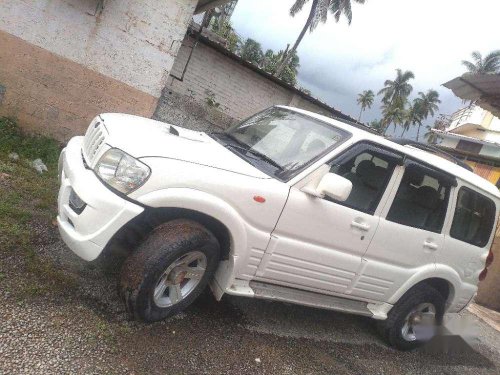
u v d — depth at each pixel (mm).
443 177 4398
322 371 3758
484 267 5078
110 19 6672
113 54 6840
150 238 3141
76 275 3520
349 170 3779
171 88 15016
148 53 7000
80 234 3027
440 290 4934
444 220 4504
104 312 3227
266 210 3369
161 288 3184
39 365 2531
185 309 3738
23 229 3924
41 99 6699
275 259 3559
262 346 3727
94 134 3553
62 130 6922
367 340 4793
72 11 6473
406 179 4117
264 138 4098
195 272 3324
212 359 3262
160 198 2998
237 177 3289
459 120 28234
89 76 6820
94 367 2688
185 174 3078
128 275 3084
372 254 4059
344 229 3787
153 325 3322
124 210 2949
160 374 2873
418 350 5148
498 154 19250
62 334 2838
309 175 3572
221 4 8359
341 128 3980
